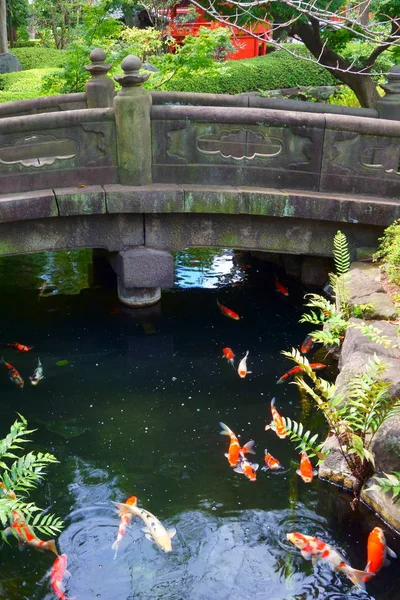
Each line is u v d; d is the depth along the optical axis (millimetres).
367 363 3879
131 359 5312
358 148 5551
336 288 5035
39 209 5258
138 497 3582
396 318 4590
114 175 5582
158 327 5883
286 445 4066
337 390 3834
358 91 8484
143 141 5449
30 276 7109
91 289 6730
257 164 5641
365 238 5785
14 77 14547
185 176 5660
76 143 5434
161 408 4555
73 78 9320
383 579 3000
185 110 5430
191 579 3029
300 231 5789
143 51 9797
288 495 3588
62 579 3012
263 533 3312
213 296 6594
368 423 3352
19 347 5453
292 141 5562
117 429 4273
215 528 3342
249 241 5820
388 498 3340
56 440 4148
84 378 4996
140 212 5473
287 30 7422
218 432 4230
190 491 3633
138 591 2955
